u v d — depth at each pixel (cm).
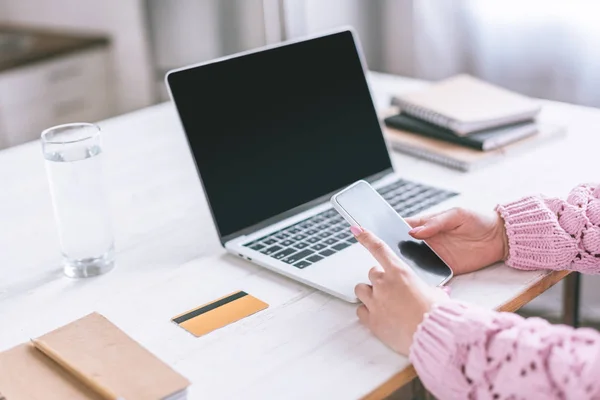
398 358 81
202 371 80
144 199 123
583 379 70
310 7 227
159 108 166
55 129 102
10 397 73
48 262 105
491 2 197
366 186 101
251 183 108
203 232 112
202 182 103
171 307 92
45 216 119
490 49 201
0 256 107
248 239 105
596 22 183
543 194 113
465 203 116
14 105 260
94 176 98
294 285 96
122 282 99
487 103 143
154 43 274
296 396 76
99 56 281
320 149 117
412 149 137
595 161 130
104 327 84
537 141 137
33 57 261
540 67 195
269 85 114
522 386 72
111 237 102
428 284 91
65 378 76
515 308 93
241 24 246
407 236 98
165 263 103
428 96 148
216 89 108
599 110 155
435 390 77
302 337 85
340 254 100
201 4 255
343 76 123
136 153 142
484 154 131
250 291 95
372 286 88
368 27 221
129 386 73
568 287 159
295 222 109
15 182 132
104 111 289
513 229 98
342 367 80
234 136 108
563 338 73
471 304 82
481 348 75
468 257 98
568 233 99
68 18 289
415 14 210
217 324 88
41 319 91
